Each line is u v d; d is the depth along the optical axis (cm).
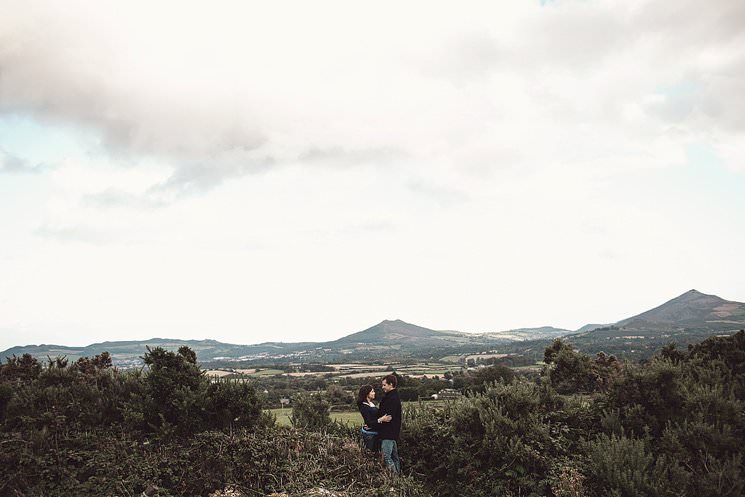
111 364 994
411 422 877
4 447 660
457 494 747
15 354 923
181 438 768
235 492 636
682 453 688
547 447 745
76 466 662
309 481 691
